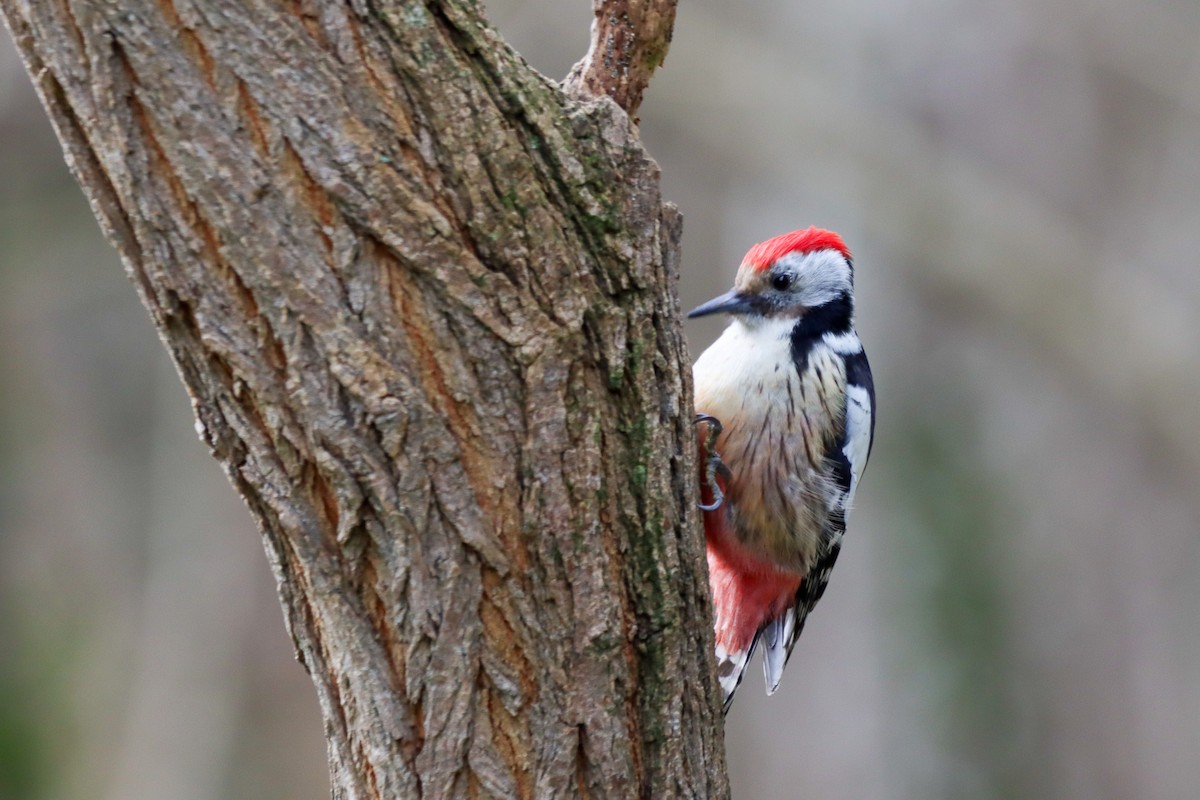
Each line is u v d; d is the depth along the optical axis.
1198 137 17.97
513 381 3.79
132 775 14.13
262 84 3.47
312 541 3.79
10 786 14.08
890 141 16.48
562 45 16.23
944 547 16.00
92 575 16.05
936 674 15.70
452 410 3.75
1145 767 16.72
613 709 4.06
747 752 16.31
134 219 3.51
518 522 3.85
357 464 3.70
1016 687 15.84
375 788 4.03
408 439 3.70
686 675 4.27
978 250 16.19
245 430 3.71
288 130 3.50
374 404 3.66
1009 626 15.94
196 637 14.38
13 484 15.57
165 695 14.28
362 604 3.85
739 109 16.38
